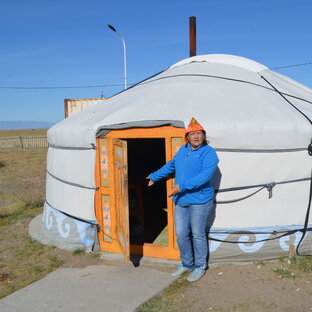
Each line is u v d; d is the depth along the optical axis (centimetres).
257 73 569
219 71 554
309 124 416
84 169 461
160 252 433
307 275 383
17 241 538
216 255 412
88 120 478
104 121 439
